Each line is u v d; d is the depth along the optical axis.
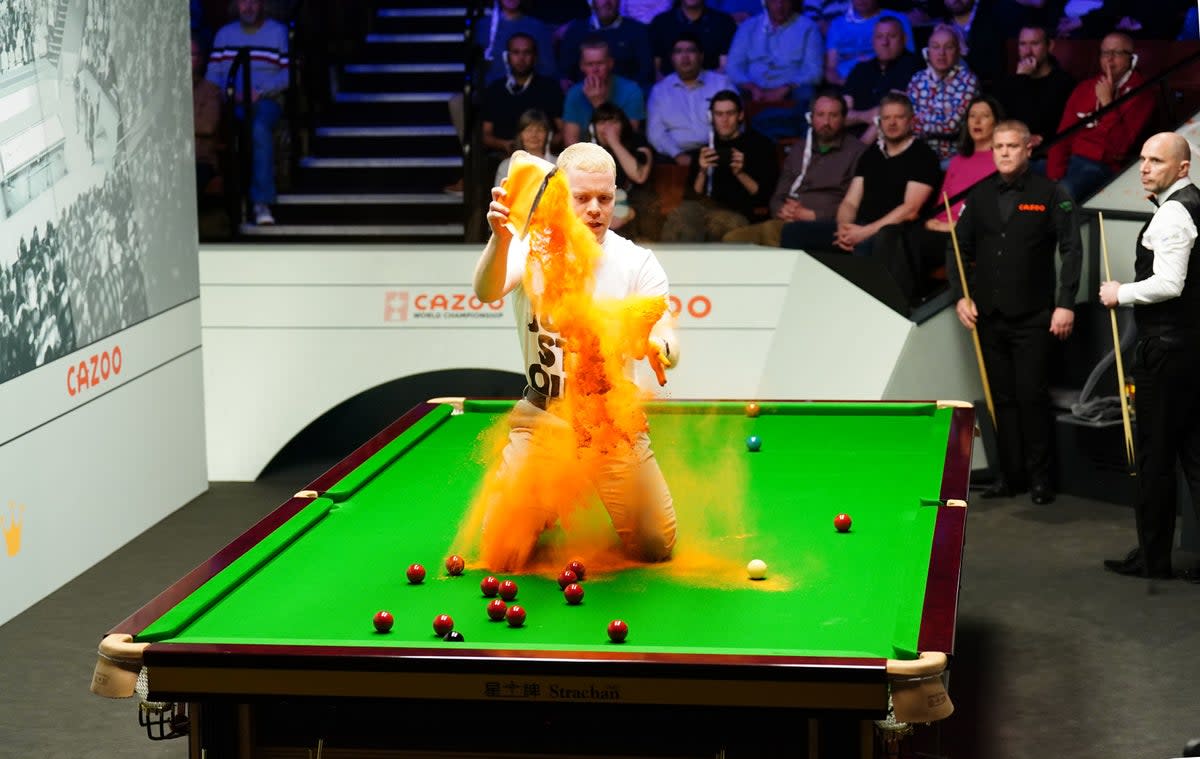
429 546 4.27
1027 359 7.93
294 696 3.22
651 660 3.13
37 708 5.24
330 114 11.58
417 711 3.39
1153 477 6.52
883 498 4.75
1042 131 9.55
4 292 6.19
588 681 3.15
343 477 4.95
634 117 10.03
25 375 6.41
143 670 3.25
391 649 3.22
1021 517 7.76
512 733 3.37
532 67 10.07
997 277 7.91
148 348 7.82
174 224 8.18
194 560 7.17
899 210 9.12
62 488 6.77
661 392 8.16
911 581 3.67
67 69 6.83
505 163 9.80
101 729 5.05
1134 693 5.28
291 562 4.11
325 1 11.67
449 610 3.68
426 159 11.05
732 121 9.61
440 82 11.77
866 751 3.22
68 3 6.82
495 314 8.82
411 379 10.88
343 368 8.88
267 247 8.95
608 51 9.85
